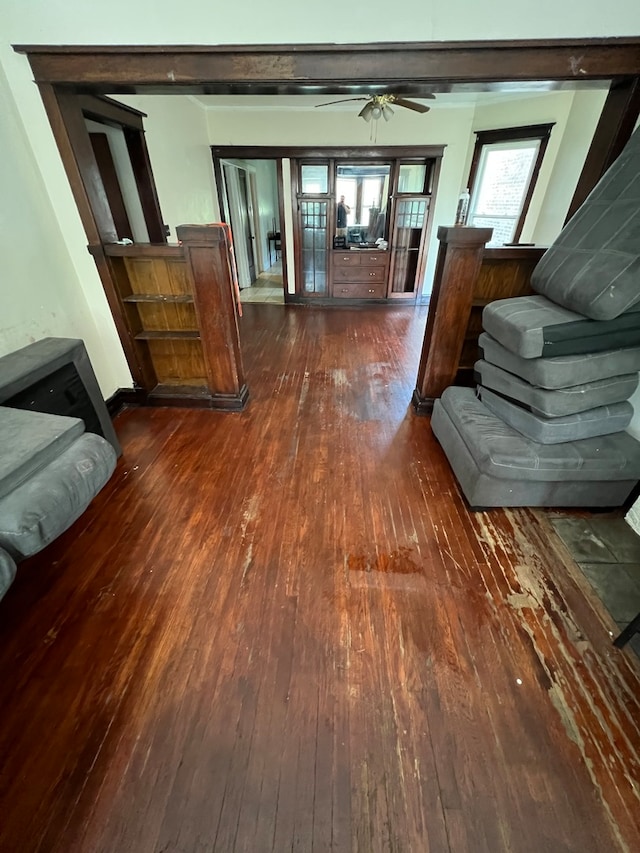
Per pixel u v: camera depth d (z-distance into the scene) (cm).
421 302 594
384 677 128
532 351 165
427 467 229
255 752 111
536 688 126
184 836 96
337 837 96
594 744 113
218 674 128
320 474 222
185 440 253
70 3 177
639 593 157
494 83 190
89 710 119
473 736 114
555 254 182
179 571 163
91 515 192
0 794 103
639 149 164
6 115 193
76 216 229
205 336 261
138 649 135
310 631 141
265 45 183
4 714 118
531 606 151
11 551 95
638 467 175
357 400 306
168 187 379
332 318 523
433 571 165
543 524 189
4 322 193
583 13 171
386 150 494
